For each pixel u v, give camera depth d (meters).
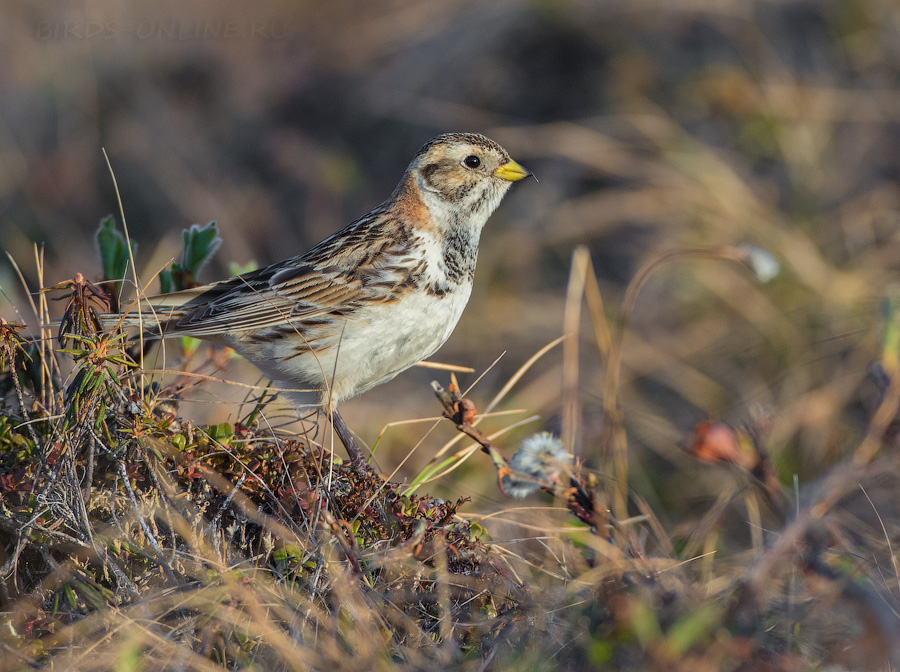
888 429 5.84
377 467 9.75
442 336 9.41
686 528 8.77
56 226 16.34
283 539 7.02
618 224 15.02
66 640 6.33
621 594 6.14
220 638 6.36
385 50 18.02
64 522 6.89
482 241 15.29
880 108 15.29
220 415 9.80
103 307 8.27
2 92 17.72
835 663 6.09
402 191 9.46
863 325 12.07
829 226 14.23
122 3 18.81
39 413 7.67
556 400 12.59
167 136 17.33
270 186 17.05
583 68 17.06
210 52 18.11
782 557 6.18
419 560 7.24
